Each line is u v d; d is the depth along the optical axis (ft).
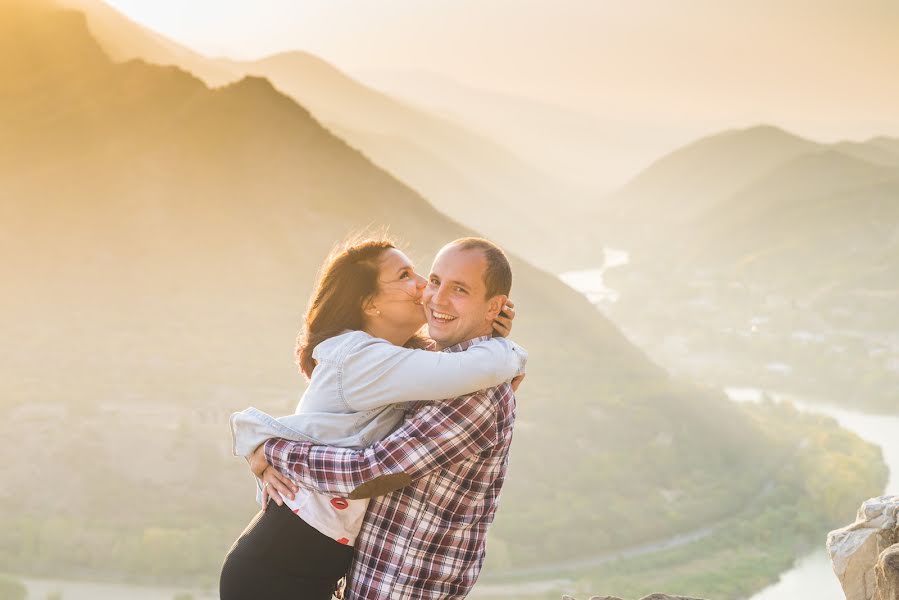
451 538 9.29
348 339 9.47
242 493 263.70
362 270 10.11
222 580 9.46
